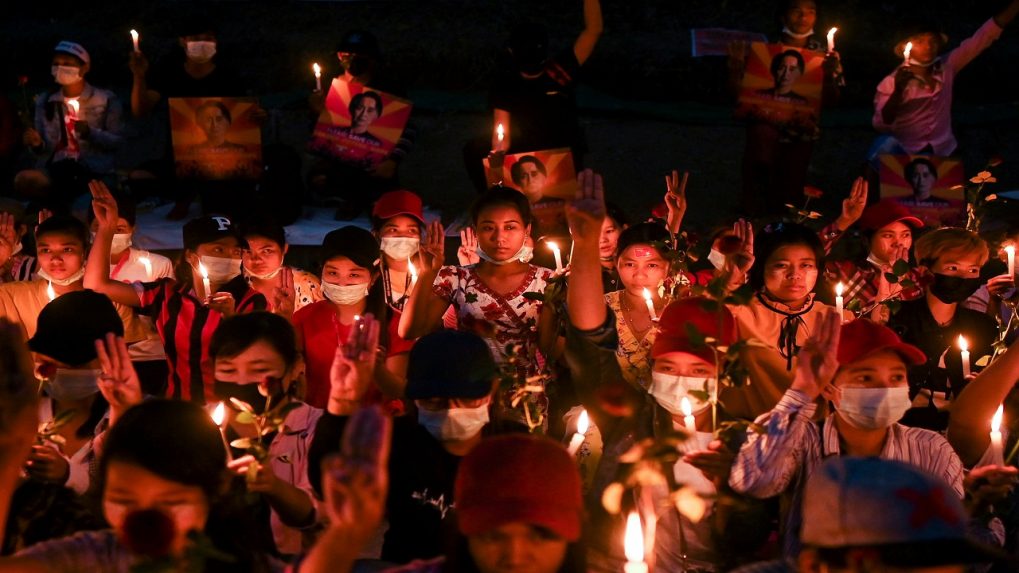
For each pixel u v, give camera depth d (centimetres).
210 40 980
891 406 407
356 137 891
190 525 307
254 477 369
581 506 297
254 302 603
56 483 381
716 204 1080
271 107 1303
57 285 608
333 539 254
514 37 941
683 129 1260
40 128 1016
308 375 567
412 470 402
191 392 565
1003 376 447
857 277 651
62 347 439
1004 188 1127
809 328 523
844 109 1331
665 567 415
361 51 928
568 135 952
